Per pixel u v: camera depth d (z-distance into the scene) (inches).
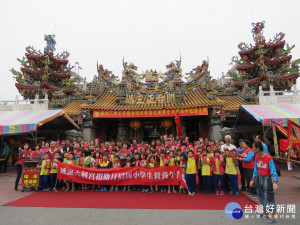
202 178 338.3
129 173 335.0
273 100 631.8
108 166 359.6
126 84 700.7
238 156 312.2
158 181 326.0
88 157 366.3
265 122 446.0
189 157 318.7
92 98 685.9
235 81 805.2
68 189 341.1
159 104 669.9
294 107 518.6
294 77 719.1
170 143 440.8
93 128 707.4
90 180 338.0
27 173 345.4
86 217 214.1
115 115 640.4
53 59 837.2
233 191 314.0
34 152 369.4
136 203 262.2
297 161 314.7
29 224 197.2
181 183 318.3
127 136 765.3
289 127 327.0
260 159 206.2
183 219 205.3
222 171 308.5
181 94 671.8
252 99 742.5
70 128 723.4
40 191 342.0
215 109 625.6
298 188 333.7
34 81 847.7
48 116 534.0
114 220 205.0
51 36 853.2
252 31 801.6
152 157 337.4
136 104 684.1
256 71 786.2
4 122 506.3
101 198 289.6
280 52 772.6
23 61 821.9
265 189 197.5
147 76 768.9
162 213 223.8
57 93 805.2
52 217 214.8
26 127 480.7
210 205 250.8
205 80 702.5
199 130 763.4
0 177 490.0
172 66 743.7
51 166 350.0
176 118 543.8
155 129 774.5
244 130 681.6
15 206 253.9
